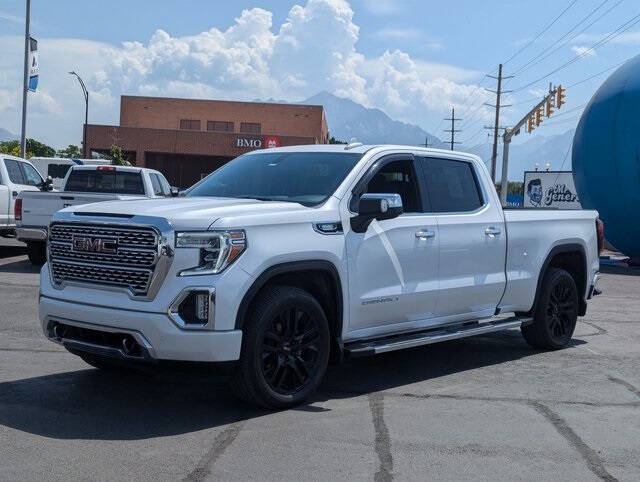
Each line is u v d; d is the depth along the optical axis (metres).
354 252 6.17
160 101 68.38
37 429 5.25
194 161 60.00
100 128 57.28
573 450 5.13
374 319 6.43
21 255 16.92
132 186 15.33
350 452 4.94
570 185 35.47
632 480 4.61
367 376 7.09
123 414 5.64
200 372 5.48
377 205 5.94
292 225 5.75
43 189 16.42
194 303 5.27
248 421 5.54
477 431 5.48
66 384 6.42
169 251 5.25
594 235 8.97
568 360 8.03
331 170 6.52
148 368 5.62
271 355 5.70
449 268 7.05
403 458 4.86
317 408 5.93
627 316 11.34
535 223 8.06
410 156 7.00
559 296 8.55
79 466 4.58
